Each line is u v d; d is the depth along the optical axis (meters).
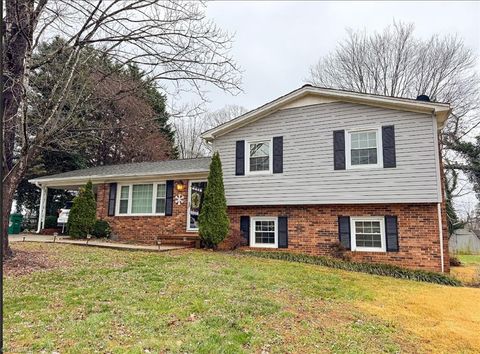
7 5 6.87
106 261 8.84
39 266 7.85
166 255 10.23
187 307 5.34
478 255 20.34
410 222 10.40
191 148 35.47
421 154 10.27
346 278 8.47
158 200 15.19
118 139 15.48
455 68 23.05
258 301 5.84
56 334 4.19
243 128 13.31
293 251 11.89
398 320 5.53
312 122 12.05
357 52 25.94
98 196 16.67
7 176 7.52
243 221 12.98
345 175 11.23
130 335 4.25
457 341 4.83
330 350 4.20
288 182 12.12
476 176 22.73
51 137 7.95
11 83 7.20
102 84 8.19
